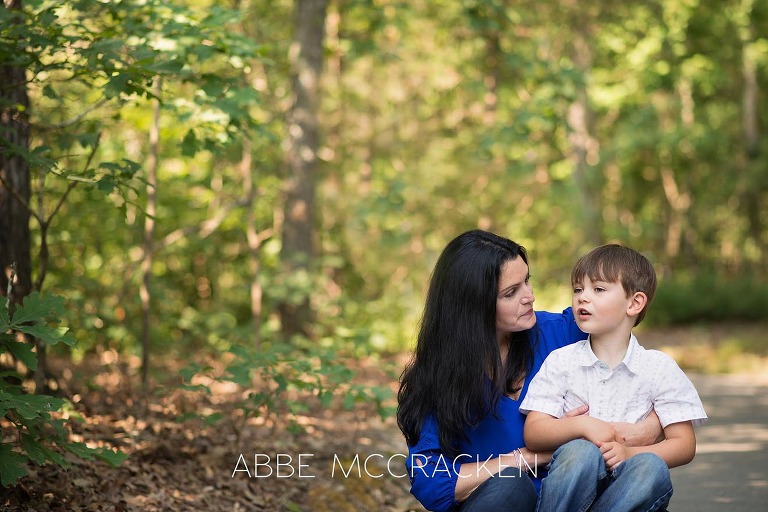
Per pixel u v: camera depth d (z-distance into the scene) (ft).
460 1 55.16
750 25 97.91
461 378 14.33
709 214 136.77
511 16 55.31
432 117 75.25
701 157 121.90
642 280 14.17
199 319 40.16
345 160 71.00
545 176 81.41
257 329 38.17
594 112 112.98
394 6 57.88
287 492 21.48
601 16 75.61
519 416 14.70
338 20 59.72
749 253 135.54
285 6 54.90
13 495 17.15
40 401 14.71
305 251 52.01
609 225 123.13
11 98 21.36
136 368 33.32
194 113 23.13
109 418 24.48
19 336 21.67
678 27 91.56
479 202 72.08
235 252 54.70
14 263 17.12
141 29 21.70
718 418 38.06
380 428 31.19
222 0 38.63
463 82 65.05
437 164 71.00
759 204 128.88
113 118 24.18
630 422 14.21
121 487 19.19
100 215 42.91
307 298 51.31
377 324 56.03
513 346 14.98
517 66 57.21
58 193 31.45
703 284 95.91
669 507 22.62
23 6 21.11
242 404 22.93
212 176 51.06
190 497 19.63
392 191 61.82
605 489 13.66
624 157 115.44
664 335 85.66
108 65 18.48
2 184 21.48
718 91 119.34
